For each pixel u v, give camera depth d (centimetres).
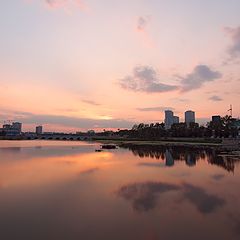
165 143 16975
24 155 8544
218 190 3350
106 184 3703
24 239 1812
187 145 14650
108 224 2100
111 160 7119
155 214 2350
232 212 2416
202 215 2328
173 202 2759
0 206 2555
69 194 3059
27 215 2288
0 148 12606
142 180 4047
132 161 6881
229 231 1973
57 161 6762
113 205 2623
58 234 1900
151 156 8369
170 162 6638
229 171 5075
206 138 17725
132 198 2908
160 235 1903
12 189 3300
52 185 3581
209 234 1920
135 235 1903
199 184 3753
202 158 7638
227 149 11325
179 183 3831
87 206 2581
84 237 1861
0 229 1978
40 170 5050
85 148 12900
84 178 4184
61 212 2381
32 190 3253
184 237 1877
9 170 4991
